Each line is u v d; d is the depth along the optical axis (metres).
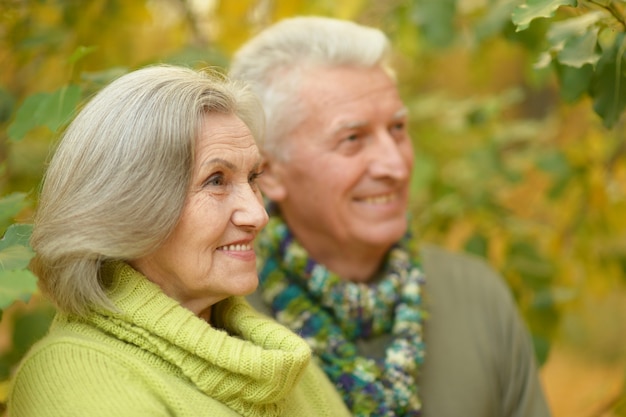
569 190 2.76
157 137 1.31
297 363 1.36
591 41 1.49
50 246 1.33
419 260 2.06
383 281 1.98
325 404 1.61
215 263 1.39
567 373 4.65
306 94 1.91
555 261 2.82
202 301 1.44
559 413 4.29
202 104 1.35
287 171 1.96
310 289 1.91
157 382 1.32
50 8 2.26
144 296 1.34
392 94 1.96
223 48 2.62
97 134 1.33
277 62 1.95
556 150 2.79
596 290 2.89
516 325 2.15
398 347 1.89
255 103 1.59
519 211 3.19
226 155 1.37
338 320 1.92
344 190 1.92
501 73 4.51
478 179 2.85
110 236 1.31
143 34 2.62
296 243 1.94
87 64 2.31
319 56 1.92
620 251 2.80
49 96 1.59
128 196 1.31
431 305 2.09
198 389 1.35
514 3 2.02
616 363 4.62
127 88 1.34
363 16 2.76
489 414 2.02
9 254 1.26
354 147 1.92
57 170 1.36
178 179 1.32
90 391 1.27
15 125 1.58
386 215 1.95
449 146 3.03
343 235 1.97
